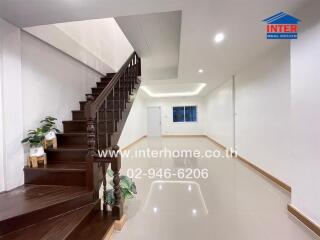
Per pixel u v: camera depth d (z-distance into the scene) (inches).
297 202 82.2
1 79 79.0
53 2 67.4
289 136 109.1
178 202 101.7
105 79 165.0
